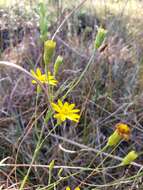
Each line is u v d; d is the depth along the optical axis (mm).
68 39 274
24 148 209
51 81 140
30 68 246
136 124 224
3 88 237
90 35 299
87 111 231
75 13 287
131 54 274
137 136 229
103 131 231
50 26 280
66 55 255
